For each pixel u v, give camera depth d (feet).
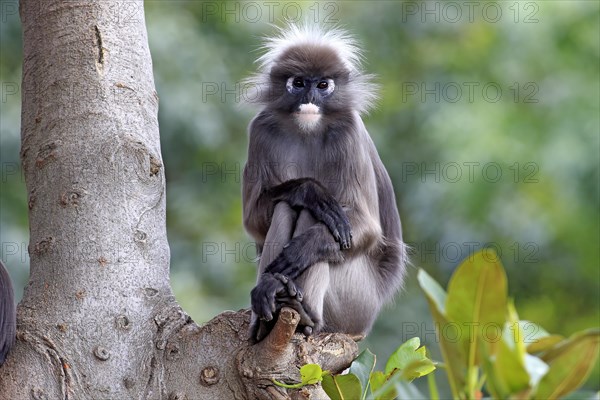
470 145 67.82
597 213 68.18
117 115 27.99
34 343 25.58
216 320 26.50
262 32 70.38
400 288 36.27
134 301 26.53
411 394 20.02
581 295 75.25
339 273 32.07
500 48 74.90
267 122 35.14
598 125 68.59
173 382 25.86
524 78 73.05
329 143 34.68
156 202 27.96
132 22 29.32
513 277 73.41
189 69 64.64
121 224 27.04
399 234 36.65
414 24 76.48
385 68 75.87
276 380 25.25
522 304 74.43
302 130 34.60
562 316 75.46
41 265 26.76
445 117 70.28
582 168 67.21
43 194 27.37
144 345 26.25
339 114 34.99
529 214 67.46
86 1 28.89
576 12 72.74
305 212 31.91
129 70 28.73
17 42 66.18
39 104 28.43
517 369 18.89
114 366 25.70
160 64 63.82
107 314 26.11
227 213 67.82
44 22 28.94
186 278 65.05
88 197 27.02
